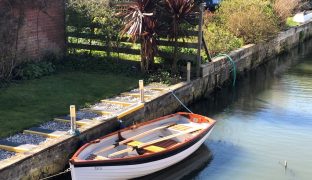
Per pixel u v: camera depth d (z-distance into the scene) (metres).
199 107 14.52
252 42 19.92
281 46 23.25
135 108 11.31
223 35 18.41
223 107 14.58
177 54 14.82
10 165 8.13
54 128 10.09
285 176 9.95
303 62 21.67
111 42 15.47
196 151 11.04
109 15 15.41
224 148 11.38
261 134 12.33
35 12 14.53
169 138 10.34
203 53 16.47
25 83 13.34
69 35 15.98
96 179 8.70
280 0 23.52
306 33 27.39
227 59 16.72
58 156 9.16
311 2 31.36
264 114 13.94
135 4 14.02
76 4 15.76
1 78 13.23
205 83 15.25
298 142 11.80
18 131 9.83
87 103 11.83
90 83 13.63
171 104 13.20
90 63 15.34
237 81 17.86
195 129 10.98
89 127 9.91
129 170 9.09
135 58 15.76
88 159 8.91
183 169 10.27
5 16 13.44
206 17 19.53
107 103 11.99
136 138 10.17
